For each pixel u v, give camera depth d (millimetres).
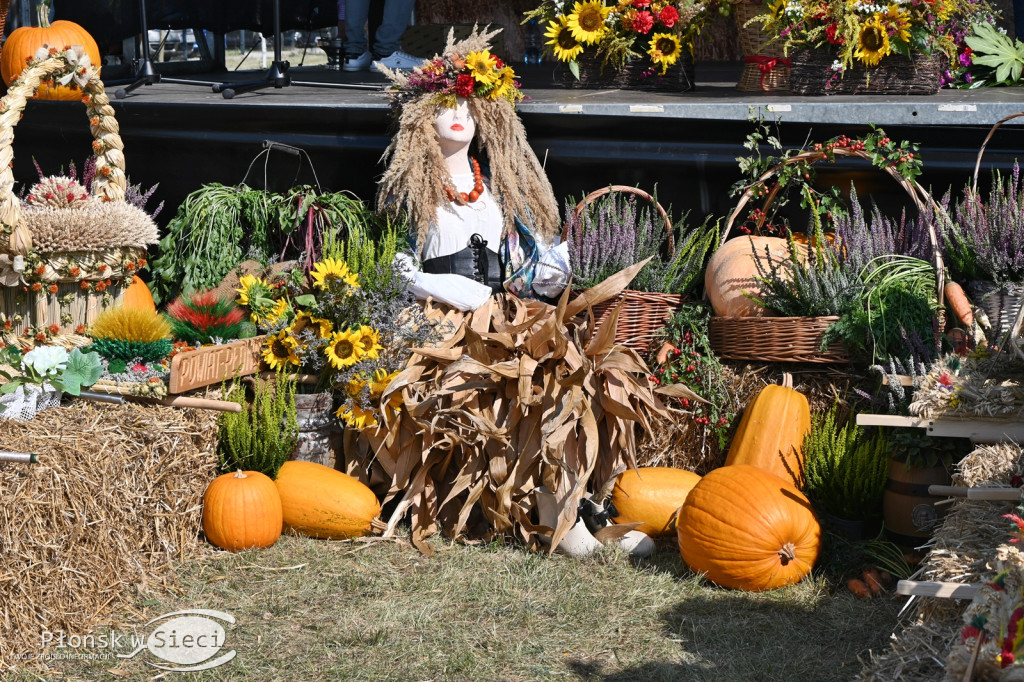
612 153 5223
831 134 5047
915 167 4449
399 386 4207
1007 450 3354
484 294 4598
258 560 3963
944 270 4195
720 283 4562
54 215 4129
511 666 3242
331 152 5418
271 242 5074
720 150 5102
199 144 5613
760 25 5781
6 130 4098
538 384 4266
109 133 4539
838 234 4625
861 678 2684
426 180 4742
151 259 5566
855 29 5227
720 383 4430
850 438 4055
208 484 4082
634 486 4277
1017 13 6832
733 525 3719
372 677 3162
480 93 4766
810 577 3816
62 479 3316
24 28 6422
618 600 3701
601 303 4539
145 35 6477
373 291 4480
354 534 4207
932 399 3641
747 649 3350
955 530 3047
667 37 5703
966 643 2129
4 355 3764
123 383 3920
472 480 4238
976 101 5098
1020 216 4262
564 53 5879
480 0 10078
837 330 4234
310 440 4406
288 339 4320
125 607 3529
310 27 8172
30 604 3182
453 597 3725
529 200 4938
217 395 4152
